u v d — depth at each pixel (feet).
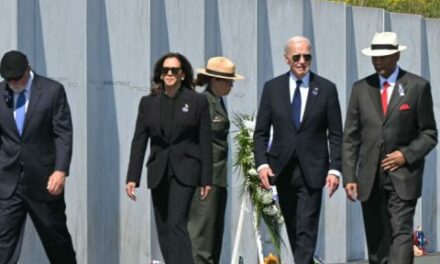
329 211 128.36
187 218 85.81
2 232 81.61
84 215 97.96
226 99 113.91
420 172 89.66
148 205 105.91
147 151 105.19
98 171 100.27
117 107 102.47
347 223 132.36
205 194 86.12
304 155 89.35
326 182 90.79
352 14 133.28
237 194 113.91
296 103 89.97
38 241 95.81
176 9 108.47
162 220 86.33
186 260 84.84
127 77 103.35
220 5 113.80
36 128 81.71
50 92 82.12
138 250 104.94
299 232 89.35
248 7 116.98
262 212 102.17
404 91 89.30
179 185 85.30
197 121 85.97
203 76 94.38
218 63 93.66
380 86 90.07
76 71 97.55
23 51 92.84
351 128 90.63
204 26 111.24
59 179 81.41
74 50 97.40
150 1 105.19
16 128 81.61
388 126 89.04
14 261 82.43
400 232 88.63
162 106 85.97
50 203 82.48
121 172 103.09
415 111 89.35
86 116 97.86
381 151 89.30
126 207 103.55
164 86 86.43
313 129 89.66
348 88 132.46
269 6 120.98
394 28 139.64
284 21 122.62
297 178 89.51
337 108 90.43
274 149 90.27
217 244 92.99
